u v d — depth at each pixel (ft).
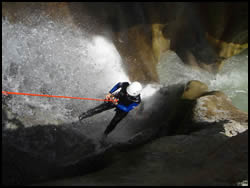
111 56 22.39
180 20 25.86
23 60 18.13
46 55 19.21
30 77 17.84
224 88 28.91
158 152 12.92
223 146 11.91
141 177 9.91
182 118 20.59
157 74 26.35
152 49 25.94
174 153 12.75
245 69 30.37
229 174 9.38
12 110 15.23
